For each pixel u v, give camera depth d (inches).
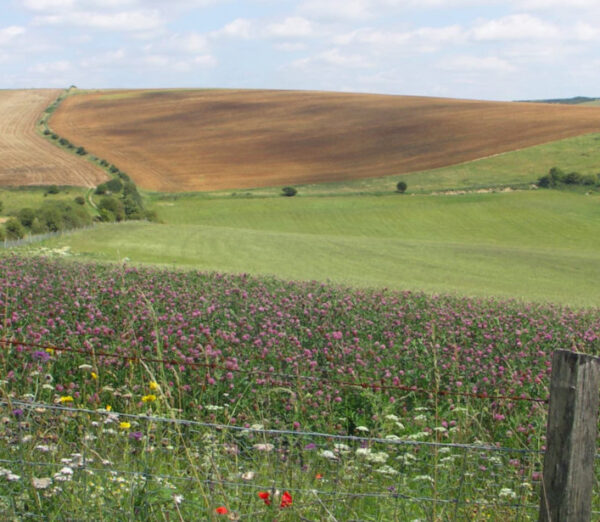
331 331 493.7
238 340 404.2
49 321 403.2
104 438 213.5
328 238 2549.2
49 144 5487.2
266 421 265.0
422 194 4047.7
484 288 1510.8
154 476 175.3
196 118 6343.5
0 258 869.2
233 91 7623.0
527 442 283.1
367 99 6688.0
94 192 4069.9
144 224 2677.2
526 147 4913.9
